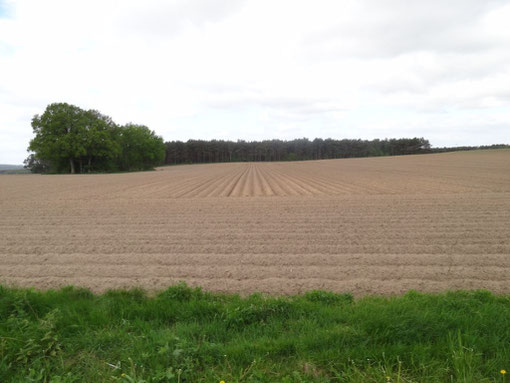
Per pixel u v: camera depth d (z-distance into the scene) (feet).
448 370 8.64
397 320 10.84
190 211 42.14
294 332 10.95
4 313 12.44
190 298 14.12
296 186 83.30
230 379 8.46
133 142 236.43
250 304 12.81
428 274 17.85
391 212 38.24
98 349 10.07
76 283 17.30
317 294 14.43
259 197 58.34
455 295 14.01
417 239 25.58
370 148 462.19
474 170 126.72
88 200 55.62
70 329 11.33
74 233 29.53
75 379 8.56
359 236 26.84
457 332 10.12
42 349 9.96
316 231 29.01
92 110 211.20
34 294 13.84
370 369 8.68
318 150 473.26
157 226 32.35
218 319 12.09
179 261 20.92
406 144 443.73
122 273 18.78
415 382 8.23
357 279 17.28
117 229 31.09
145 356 9.26
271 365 9.09
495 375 8.39
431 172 123.65
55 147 168.55
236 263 20.35
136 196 62.44
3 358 9.43
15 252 23.56
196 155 455.22
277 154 476.54
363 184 82.12
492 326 10.53
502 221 32.09
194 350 9.44
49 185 94.12
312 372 8.75
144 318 12.21
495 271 18.17
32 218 37.68
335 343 9.87
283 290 16.01
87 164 199.11
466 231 28.09
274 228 30.63
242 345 9.91
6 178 141.08
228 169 234.38
